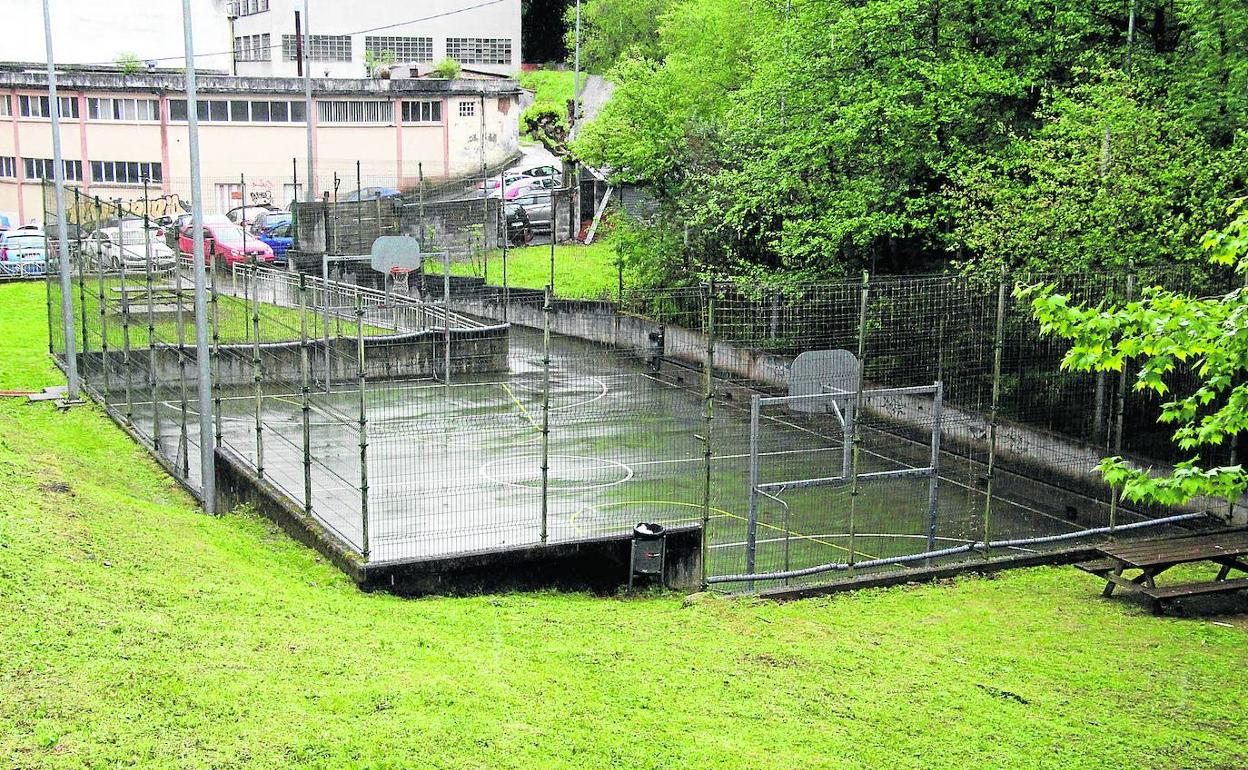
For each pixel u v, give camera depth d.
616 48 72.00
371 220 40.56
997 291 19.81
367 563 12.98
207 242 37.75
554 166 53.72
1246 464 18.55
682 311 25.89
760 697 10.17
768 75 29.27
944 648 11.93
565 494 18.17
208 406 17.22
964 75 24.06
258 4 67.56
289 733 8.43
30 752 7.71
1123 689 10.91
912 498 19.52
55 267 28.59
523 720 9.17
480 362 27.14
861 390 14.76
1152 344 10.53
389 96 55.00
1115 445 18.47
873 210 25.62
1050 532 17.97
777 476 19.61
